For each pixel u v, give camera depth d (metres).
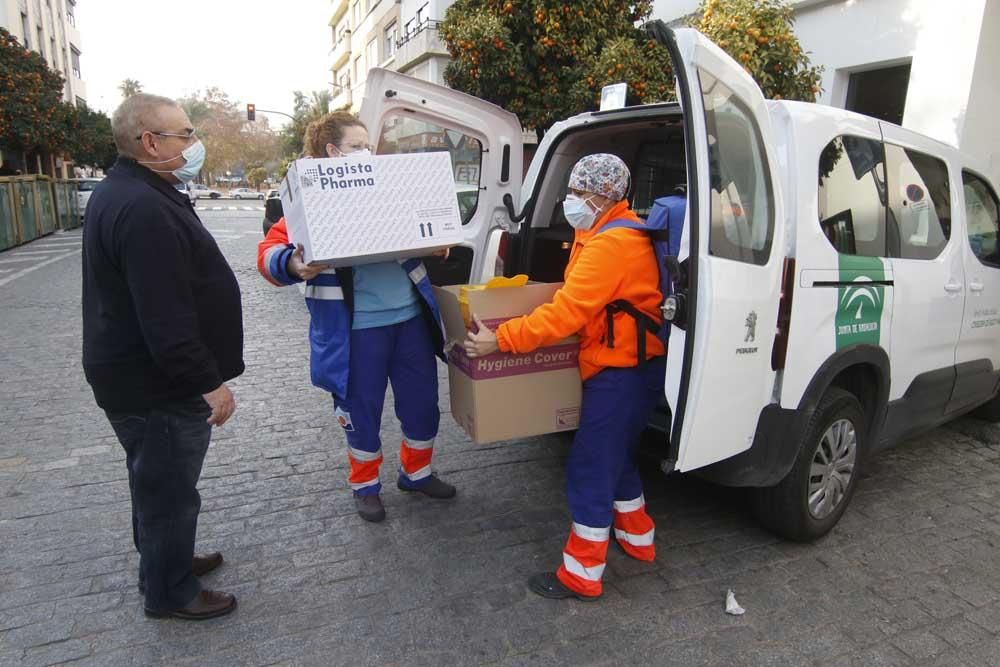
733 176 2.33
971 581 2.84
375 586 2.73
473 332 2.51
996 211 4.22
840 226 2.87
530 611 2.59
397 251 2.52
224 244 16.86
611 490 2.56
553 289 2.61
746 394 2.49
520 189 4.38
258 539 3.07
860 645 2.43
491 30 8.68
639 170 4.16
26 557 2.88
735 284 2.31
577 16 8.80
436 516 3.30
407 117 3.92
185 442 2.28
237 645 2.37
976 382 4.07
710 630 2.49
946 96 7.39
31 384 5.29
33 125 20.67
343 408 3.06
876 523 3.32
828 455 3.03
